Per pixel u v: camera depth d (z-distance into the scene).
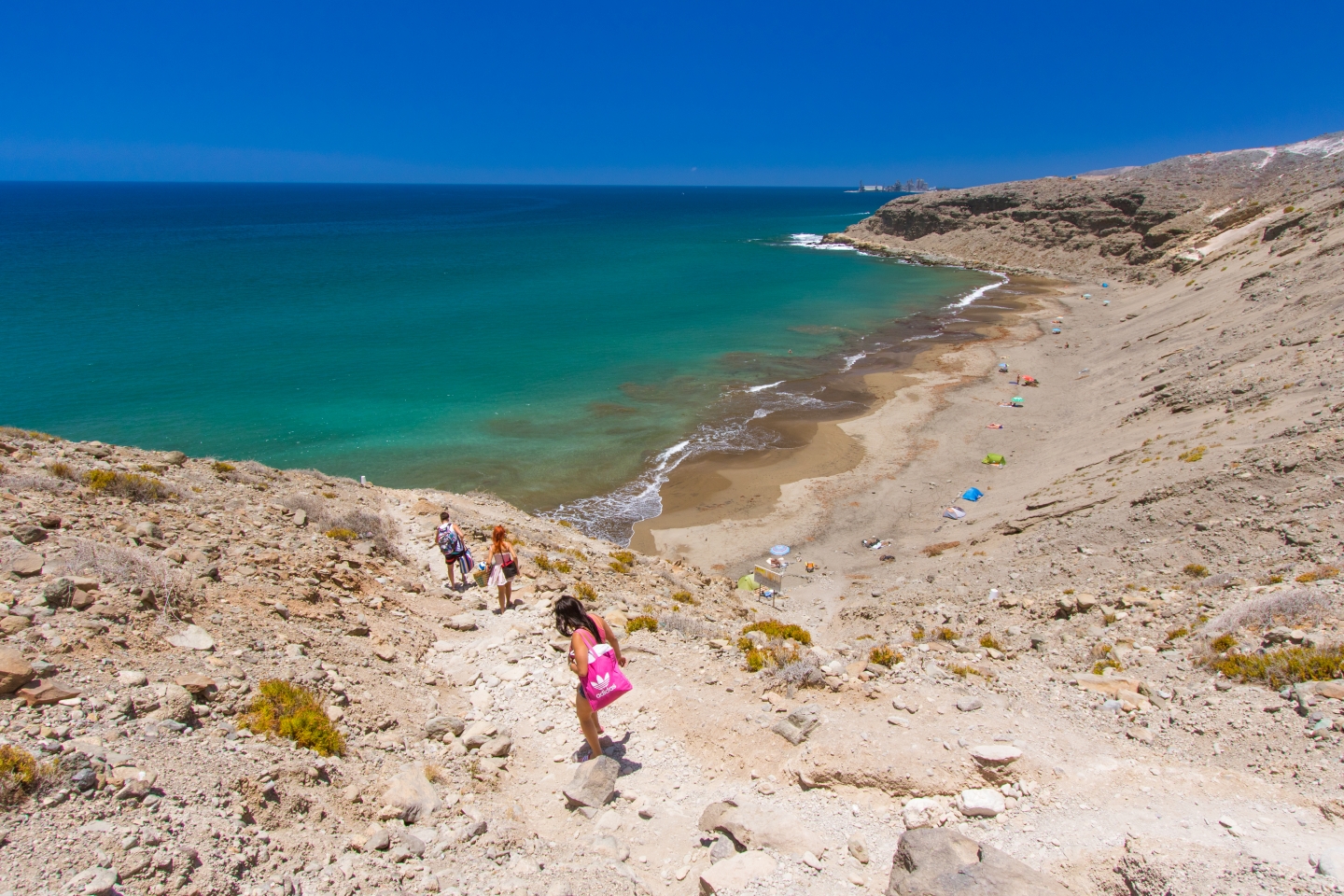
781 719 8.18
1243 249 65.31
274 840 4.95
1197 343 41.38
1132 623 12.02
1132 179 116.69
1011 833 6.04
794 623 19.64
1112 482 24.17
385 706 7.83
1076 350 55.22
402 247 130.25
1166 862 5.03
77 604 6.88
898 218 147.00
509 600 12.48
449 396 46.31
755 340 63.38
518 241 148.62
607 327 67.62
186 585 8.42
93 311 65.44
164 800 4.75
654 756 7.66
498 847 5.82
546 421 42.28
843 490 32.91
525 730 8.16
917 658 10.96
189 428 38.88
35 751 4.68
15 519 8.64
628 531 29.88
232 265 99.56
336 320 66.38
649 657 10.16
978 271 110.25
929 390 47.62
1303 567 12.29
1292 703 7.06
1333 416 19.55
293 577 10.38
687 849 6.23
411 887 5.00
